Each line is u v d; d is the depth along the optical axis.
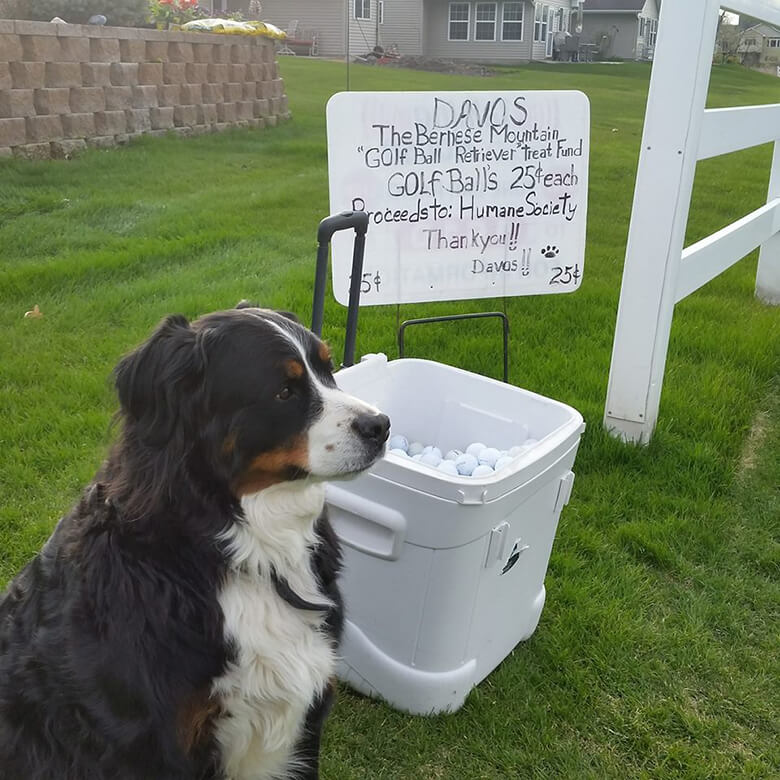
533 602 2.99
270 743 2.16
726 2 4.11
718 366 5.27
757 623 3.24
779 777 2.60
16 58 9.21
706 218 8.93
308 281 6.21
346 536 2.62
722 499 3.97
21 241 6.77
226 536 2.04
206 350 1.99
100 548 2.03
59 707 1.99
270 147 11.61
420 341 5.34
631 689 2.88
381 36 37.72
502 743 2.65
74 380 4.59
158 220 7.68
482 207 3.72
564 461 2.74
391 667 2.71
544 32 38.91
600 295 6.34
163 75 11.45
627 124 16.23
